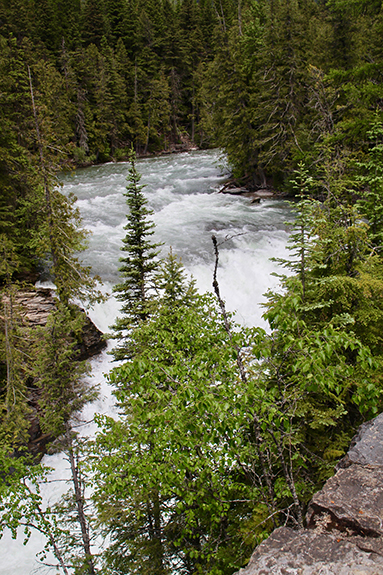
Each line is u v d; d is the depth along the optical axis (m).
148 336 7.17
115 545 9.62
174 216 30.31
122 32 77.81
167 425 4.52
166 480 5.24
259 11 46.12
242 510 6.57
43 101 17.19
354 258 9.02
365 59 34.06
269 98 35.69
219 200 35.34
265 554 3.61
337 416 6.98
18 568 10.88
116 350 12.71
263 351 4.38
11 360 13.78
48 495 12.97
